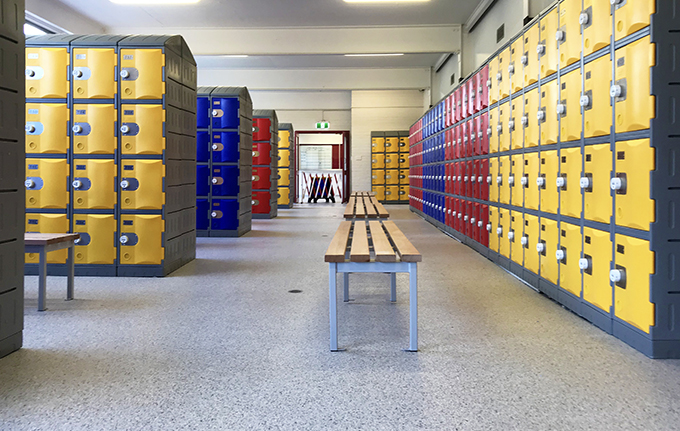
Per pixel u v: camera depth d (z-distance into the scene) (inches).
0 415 79.3
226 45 442.9
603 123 120.8
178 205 212.7
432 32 431.5
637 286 108.2
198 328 128.3
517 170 189.9
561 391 89.2
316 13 400.8
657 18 100.3
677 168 101.1
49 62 192.2
